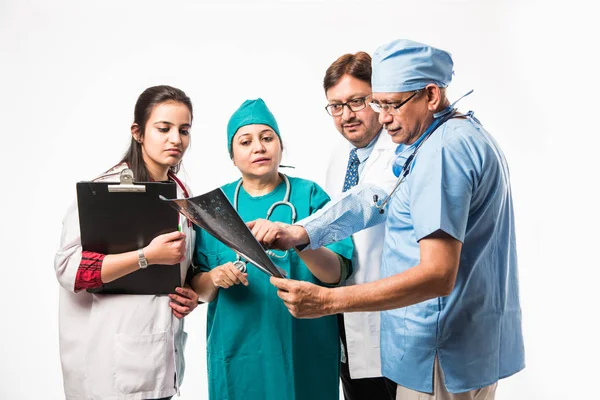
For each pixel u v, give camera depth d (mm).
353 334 1912
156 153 1735
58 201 3168
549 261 3232
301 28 3203
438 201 1340
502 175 1447
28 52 3152
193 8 3191
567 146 3229
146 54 3178
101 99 3168
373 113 1887
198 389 3096
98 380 1647
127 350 1652
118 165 1756
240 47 3188
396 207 1503
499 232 1479
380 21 3199
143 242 1619
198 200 1358
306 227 1692
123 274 1601
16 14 3148
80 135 3164
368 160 1911
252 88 3191
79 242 1652
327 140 3172
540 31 3232
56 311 3184
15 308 3170
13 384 3098
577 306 3189
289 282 1396
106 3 3168
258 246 1361
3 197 3160
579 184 3203
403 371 1493
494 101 3262
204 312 3113
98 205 1568
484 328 1453
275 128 1812
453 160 1363
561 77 3227
